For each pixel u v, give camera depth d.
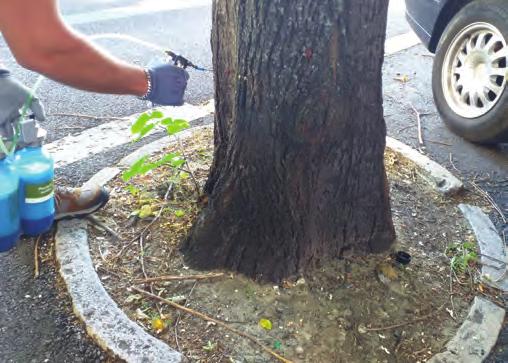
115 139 3.47
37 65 1.58
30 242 2.51
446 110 3.85
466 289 2.38
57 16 1.55
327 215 2.23
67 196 2.47
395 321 2.17
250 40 1.91
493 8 3.43
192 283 2.23
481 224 2.81
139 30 5.32
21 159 2.11
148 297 2.16
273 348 2.00
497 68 3.48
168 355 1.91
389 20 6.16
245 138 2.06
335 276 2.30
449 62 3.82
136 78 1.87
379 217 2.39
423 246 2.60
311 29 1.81
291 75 1.88
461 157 3.58
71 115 3.75
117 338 1.97
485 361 2.09
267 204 2.13
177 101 2.01
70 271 2.24
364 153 2.16
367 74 1.98
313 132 1.98
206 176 2.88
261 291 2.20
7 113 2.06
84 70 1.68
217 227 2.25
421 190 3.06
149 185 2.80
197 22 5.69
